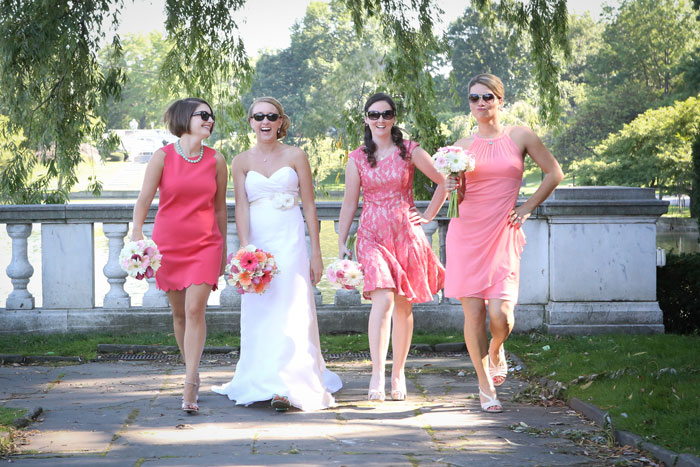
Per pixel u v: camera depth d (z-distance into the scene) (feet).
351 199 19.97
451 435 15.76
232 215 28.25
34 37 39.17
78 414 17.47
